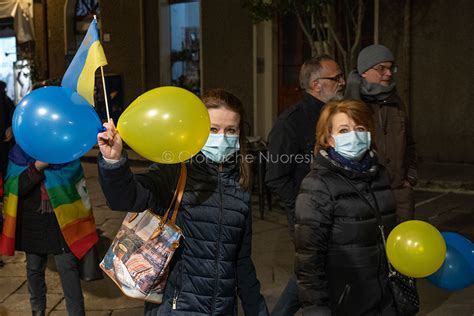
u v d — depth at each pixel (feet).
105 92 7.06
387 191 8.82
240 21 37.81
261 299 8.37
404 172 12.25
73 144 7.00
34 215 12.19
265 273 17.12
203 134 6.91
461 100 31.63
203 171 7.86
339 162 8.59
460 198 26.05
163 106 6.68
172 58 42.50
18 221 12.30
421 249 7.78
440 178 28.27
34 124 6.91
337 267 8.48
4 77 50.70
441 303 14.70
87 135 7.04
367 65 12.06
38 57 47.85
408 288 8.77
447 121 32.12
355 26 30.83
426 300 14.90
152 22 41.93
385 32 32.99
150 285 7.48
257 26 36.91
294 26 36.29
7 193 12.37
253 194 27.25
